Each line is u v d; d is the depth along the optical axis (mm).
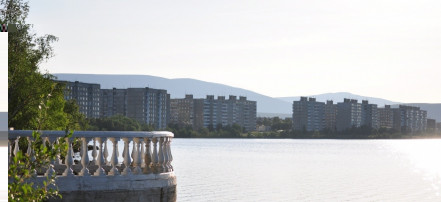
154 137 16672
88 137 15414
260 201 51719
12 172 10758
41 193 11789
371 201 56031
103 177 15438
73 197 14992
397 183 77562
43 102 12648
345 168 108938
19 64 33312
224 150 193875
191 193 55688
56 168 18922
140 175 16031
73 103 80938
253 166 107875
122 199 15664
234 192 58125
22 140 22766
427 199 59312
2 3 34219
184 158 135125
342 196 59406
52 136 14891
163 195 16516
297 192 61250
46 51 37781
